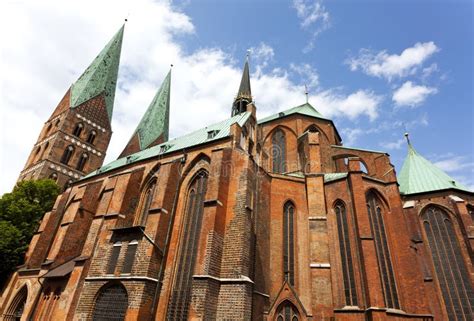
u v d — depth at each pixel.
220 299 23.75
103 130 78.44
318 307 27.33
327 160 45.53
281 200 33.91
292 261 30.89
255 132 42.41
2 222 46.81
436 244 35.75
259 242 29.62
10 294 39.66
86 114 75.38
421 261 33.22
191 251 28.89
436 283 33.59
